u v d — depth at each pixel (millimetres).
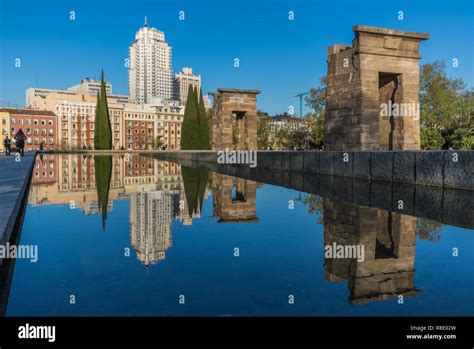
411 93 24516
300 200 12320
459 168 13688
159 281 4590
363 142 23062
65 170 27328
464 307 3854
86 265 5246
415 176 15594
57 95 116750
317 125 52188
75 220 8758
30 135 107312
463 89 43375
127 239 6883
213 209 10633
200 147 71188
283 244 6590
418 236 7195
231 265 5289
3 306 3836
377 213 9734
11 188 9438
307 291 4277
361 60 22984
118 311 3689
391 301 4012
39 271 5004
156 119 132875
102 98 85438
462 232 7504
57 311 3738
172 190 15320
